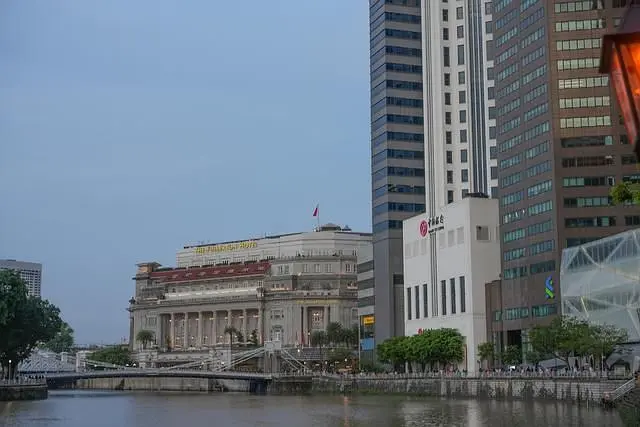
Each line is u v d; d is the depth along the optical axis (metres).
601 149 196.25
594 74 198.50
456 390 196.12
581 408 141.50
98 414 170.62
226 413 170.38
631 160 194.75
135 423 146.38
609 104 197.25
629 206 193.62
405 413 150.12
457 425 121.44
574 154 197.25
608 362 174.88
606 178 195.38
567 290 190.38
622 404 123.56
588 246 184.00
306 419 146.38
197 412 175.00
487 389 183.12
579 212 195.50
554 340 168.62
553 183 197.62
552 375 165.38
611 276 175.25
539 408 146.12
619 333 166.62
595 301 180.00
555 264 195.62
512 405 157.88
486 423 122.06
